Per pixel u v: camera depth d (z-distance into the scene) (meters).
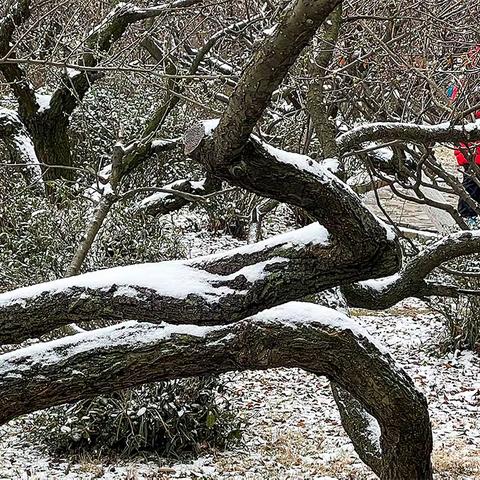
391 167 8.28
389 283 4.77
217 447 8.12
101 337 2.67
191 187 10.13
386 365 3.01
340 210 2.39
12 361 2.60
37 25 7.88
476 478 7.36
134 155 10.76
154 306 2.48
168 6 7.45
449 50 6.06
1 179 10.55
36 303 2.51
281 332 2.76
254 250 2.58
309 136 5.99
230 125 2.09
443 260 4.73
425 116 6.82
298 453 8.01
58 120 12.08
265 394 10.11
